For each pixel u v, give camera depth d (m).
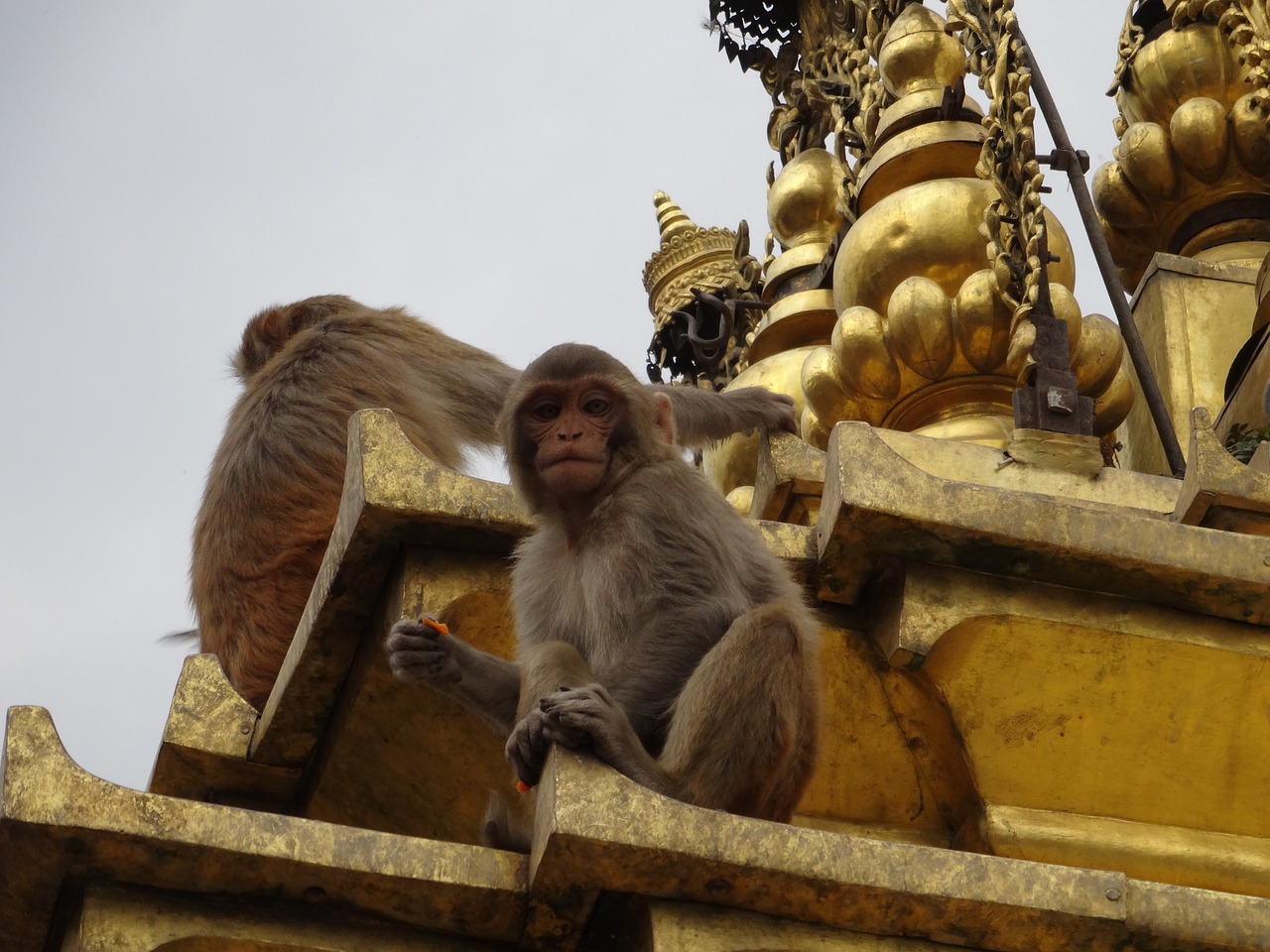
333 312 9.35
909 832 5.69
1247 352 8.07
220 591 7.29
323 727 5.70
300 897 4.59
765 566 5.21
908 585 5.46
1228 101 10.05
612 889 4.50
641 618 5.09
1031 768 5.57
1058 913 4.60
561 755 4.51
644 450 5.29
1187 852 5.58
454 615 5.48
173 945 4.52
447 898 4.58
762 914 4.58
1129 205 10.10
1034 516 5.45
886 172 8.45
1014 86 7.54
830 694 5.60
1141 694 5.59
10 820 4.41
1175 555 5.49
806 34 9.99
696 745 4.64
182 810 4.51
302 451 7.60
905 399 8.01
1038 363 6.90
